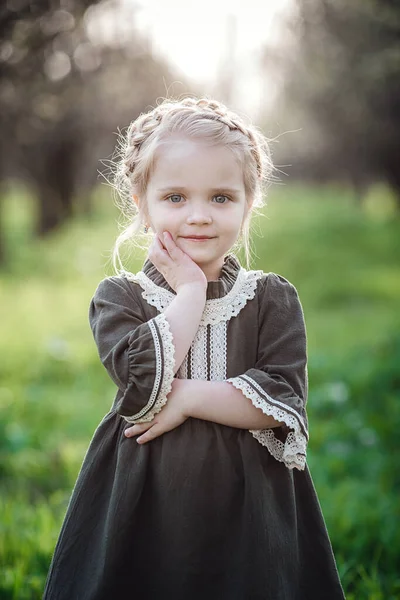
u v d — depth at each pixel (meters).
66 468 4.68
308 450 4.92
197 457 1.96
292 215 22.70
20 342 8.22
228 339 2.03
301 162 27.31
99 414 5.82
